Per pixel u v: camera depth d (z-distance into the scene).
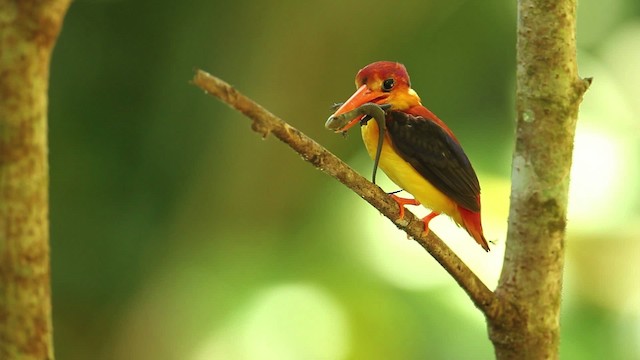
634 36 6.00
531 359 4.17
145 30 4.84
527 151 4.17
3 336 4.02
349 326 4.69
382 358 4.68
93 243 4.73
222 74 4.77
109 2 4.85
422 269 4.78
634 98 5.81
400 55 4.96
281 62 4.70
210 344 4.70
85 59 4.80
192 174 4.78
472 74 5.22
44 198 4.02
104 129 4.79
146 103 4.82
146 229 4.77
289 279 4.74
